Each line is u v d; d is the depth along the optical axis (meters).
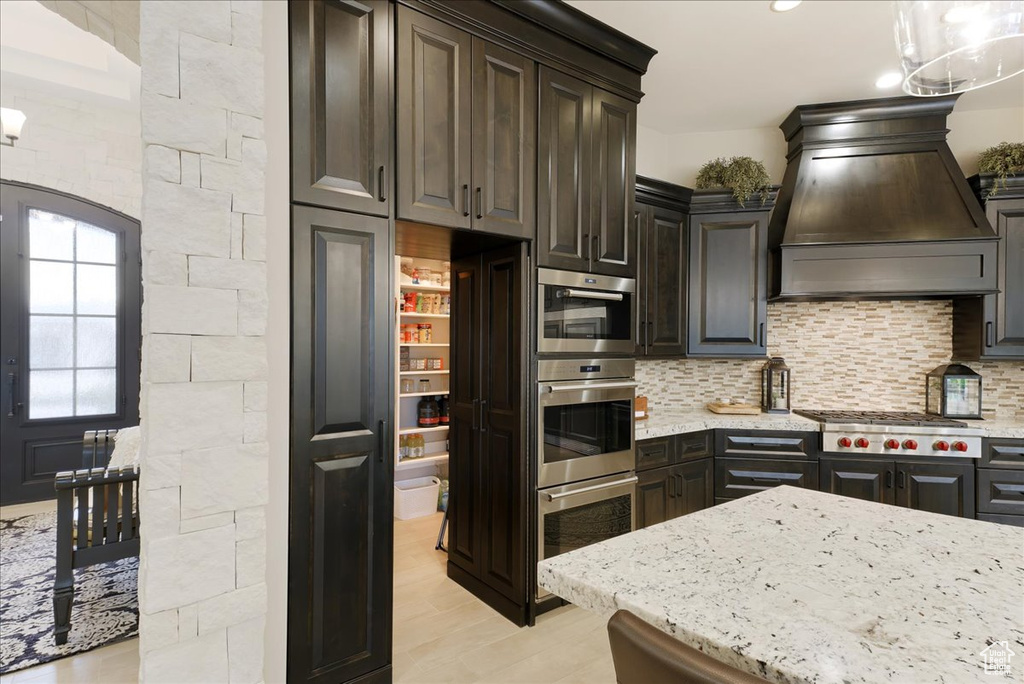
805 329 3.71
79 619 2.37
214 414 1.41
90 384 4.23
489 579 2.56
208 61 1.41
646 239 3.28
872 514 1.23
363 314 1.81
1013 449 2.86
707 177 3.49
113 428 4.30
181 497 1.37
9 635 2.23
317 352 1.71
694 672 0.54
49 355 4.09
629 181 2.70
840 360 3.65
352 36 1.77
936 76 1.25
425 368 4.22
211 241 1.41
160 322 1.34
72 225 4.14
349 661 1.78
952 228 3.01
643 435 2.87
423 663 2.08
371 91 1.81
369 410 1.82
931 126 3.21
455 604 2.57
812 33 2.63
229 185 1.44
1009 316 3.08
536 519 2.37
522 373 2.36
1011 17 1.03
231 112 1.45
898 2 1.15
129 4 1.68
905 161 3.23
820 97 3.29
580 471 2.54
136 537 2.30
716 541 1.05
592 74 2.52
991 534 1.10
